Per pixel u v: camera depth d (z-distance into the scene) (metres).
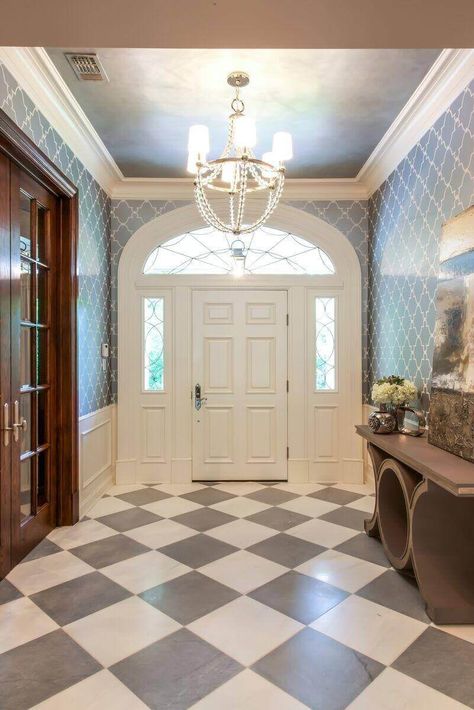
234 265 4.57
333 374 4.61
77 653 1.93
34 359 3.08
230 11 1.58
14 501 2.74
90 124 3.34
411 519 2.36
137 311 4.57
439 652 1.95
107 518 3.57
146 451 4.58
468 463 2.19
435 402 2.65
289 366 4.61
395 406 3.12
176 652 1.94
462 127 2.65
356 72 2.73
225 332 4.62
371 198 4.46
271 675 1.80
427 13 1.59
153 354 4.62
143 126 3.38
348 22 1.64
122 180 4.36
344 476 4.57
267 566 2.74
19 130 2.48
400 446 2.60
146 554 2.91
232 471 4.62
